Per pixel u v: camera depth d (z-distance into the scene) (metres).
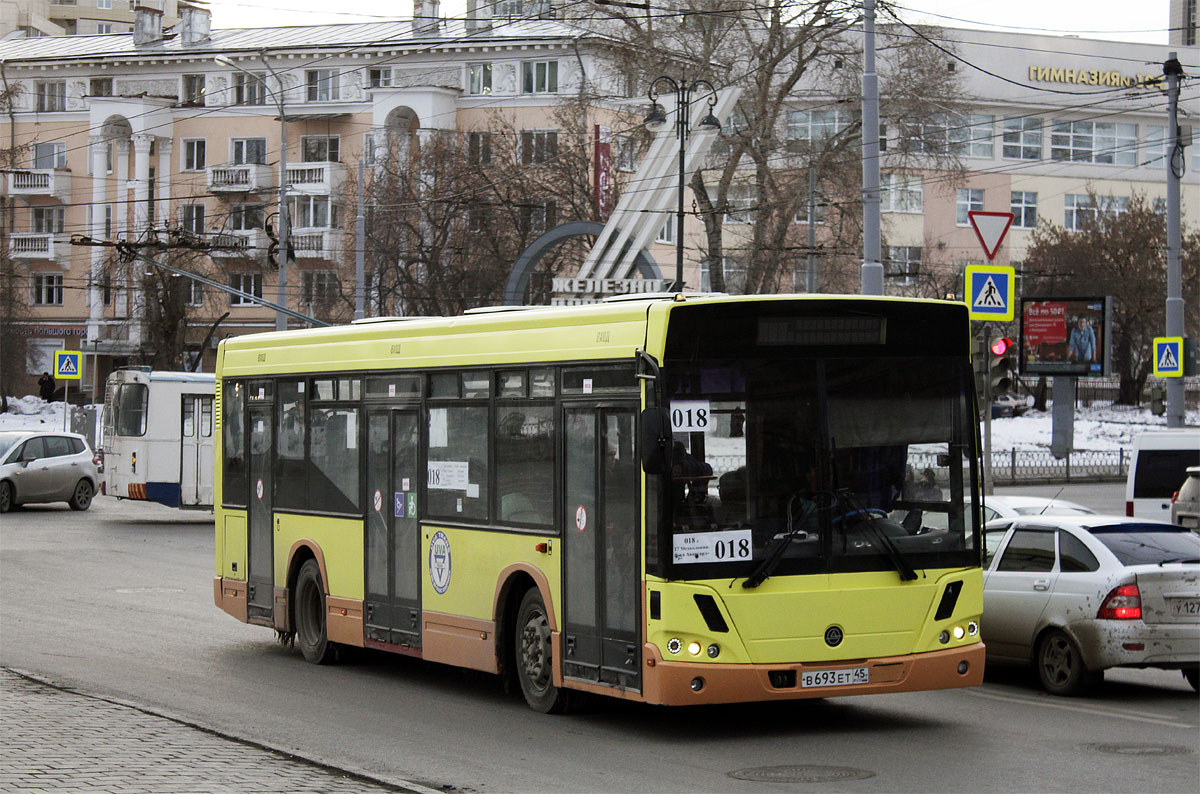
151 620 17.27
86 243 41.59
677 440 9.81
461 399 12.09
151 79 76.00
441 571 12.24
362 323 13.85
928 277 72.38
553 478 10.93
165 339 62.56
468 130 62.88
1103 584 12.01
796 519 10.02
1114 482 47.06
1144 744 10.08
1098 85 84.75
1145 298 72.50
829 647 9.99
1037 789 8.61
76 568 23.02
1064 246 75.19
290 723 10.88
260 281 72.06
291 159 72.62
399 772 9.12
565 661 10.77
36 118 78.50
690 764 9.38
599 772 9.12
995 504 17.28
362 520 13.38
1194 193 88.00
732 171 48.22
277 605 14.77
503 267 52.62
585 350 10.64
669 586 9.71
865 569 10.14
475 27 69.88
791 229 55.34
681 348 9.89
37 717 10.16
